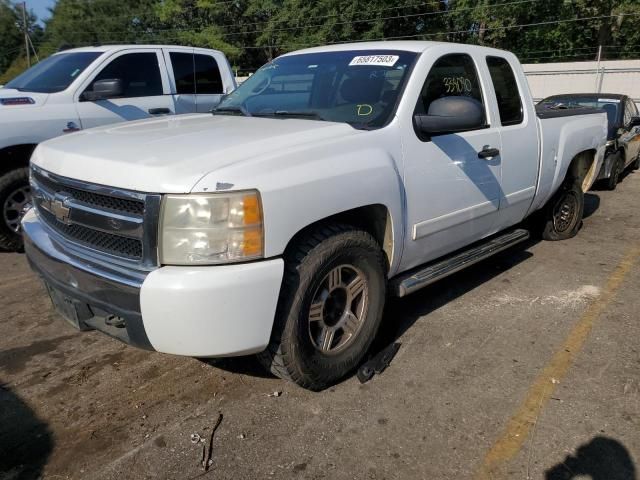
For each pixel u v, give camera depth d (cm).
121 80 604
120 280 256
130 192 256
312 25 3441
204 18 4597
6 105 547
